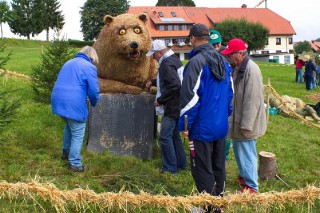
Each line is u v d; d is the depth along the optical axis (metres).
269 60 60.00
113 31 6.14
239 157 4.86
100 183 5.10
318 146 7.98
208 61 3.99
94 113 6.28
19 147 6.28
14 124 7.35
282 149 7.46
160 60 5.55
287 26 61.41
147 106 6.33
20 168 5.39
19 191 3.77
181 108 3.97
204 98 4.00
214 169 4.29
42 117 8.09
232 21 47.44
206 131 4.01
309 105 11.39
